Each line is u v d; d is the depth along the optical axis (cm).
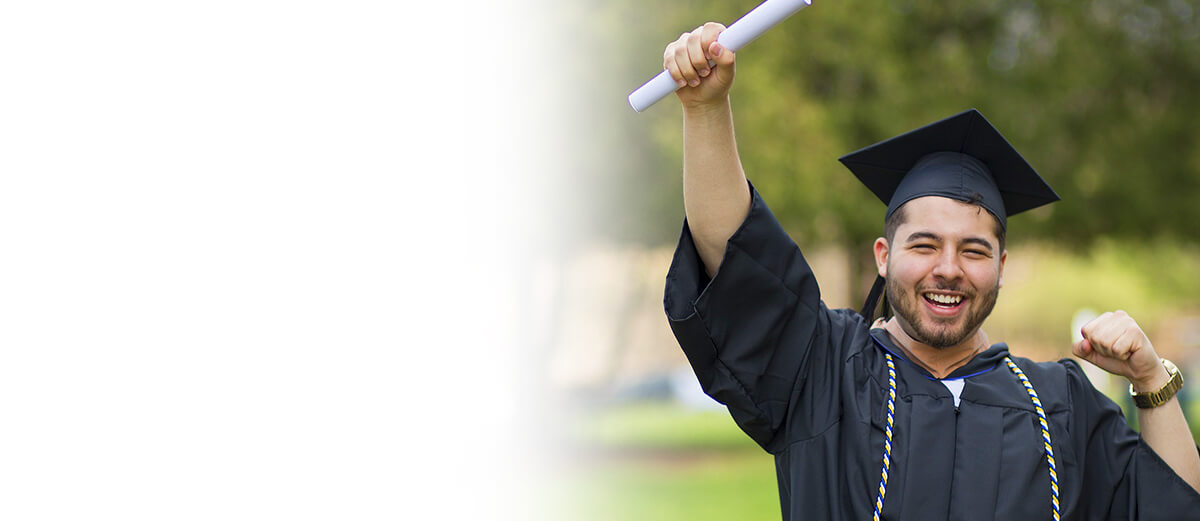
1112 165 1769
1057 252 2059
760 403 350
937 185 350
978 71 1709
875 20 1650
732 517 1225
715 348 346
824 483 340
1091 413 351
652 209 1644
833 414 344
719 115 333
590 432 2420
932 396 342
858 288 1819
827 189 1591
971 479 329
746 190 344
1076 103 1775
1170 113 1794
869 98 1680
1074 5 1736
